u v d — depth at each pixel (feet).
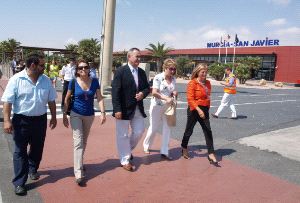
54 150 20.65
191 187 15.85
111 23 50.93
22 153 14.06
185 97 56.08
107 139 23.85
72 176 16.38
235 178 17.26
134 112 17.37
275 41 153.69
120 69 16.88
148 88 17.81
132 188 15.35
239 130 29.35
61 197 14.01
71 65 40.14
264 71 158.40
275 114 40.40
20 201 13.48
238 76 127.75
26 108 13.84
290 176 17.85
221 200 14.57
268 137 26.43
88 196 14.25
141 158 19.88
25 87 13.73
